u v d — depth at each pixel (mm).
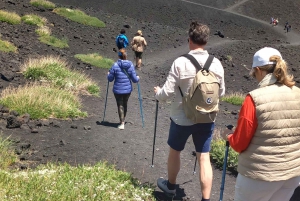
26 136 7383
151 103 12766
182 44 31328
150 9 48031
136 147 7531
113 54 23516
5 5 26828
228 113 13266
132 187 5125
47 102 9141
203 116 4391
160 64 23672
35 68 12648
